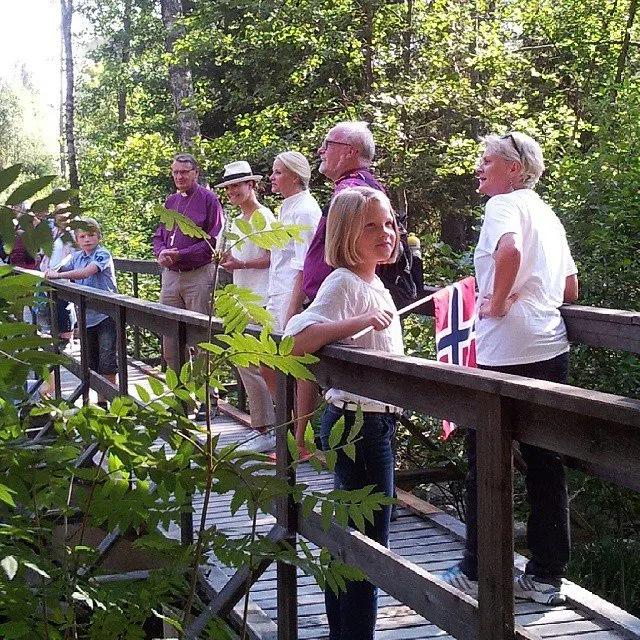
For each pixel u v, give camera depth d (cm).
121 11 2630
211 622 165
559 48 1396
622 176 689
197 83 1574
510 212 321
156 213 153
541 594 326
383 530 285
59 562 153
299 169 448
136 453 147
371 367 268
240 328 159
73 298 643
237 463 157
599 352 634
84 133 2914
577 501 652
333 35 1393
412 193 1342
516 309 323
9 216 111
